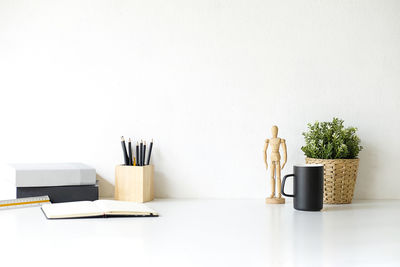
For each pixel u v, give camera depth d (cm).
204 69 188
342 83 189
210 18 188
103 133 188
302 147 182
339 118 189
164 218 148
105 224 137
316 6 189
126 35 188
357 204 177
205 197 189
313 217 151
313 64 189
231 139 189
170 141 189
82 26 188
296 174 163
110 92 188
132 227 134
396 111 189
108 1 188
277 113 189
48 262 99
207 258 104
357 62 189
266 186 189
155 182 189
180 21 188
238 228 134
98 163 188
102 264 98
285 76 189
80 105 188
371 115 189
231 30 188
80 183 169
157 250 110
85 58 188
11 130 186
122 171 177
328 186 176
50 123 187
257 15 188
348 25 189
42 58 187
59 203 162
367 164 190
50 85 187
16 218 144
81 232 127
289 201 182
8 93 186
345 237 124
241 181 189
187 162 189
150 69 188
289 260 103
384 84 189
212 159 189
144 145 180
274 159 179
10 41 186
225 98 188
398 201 184
